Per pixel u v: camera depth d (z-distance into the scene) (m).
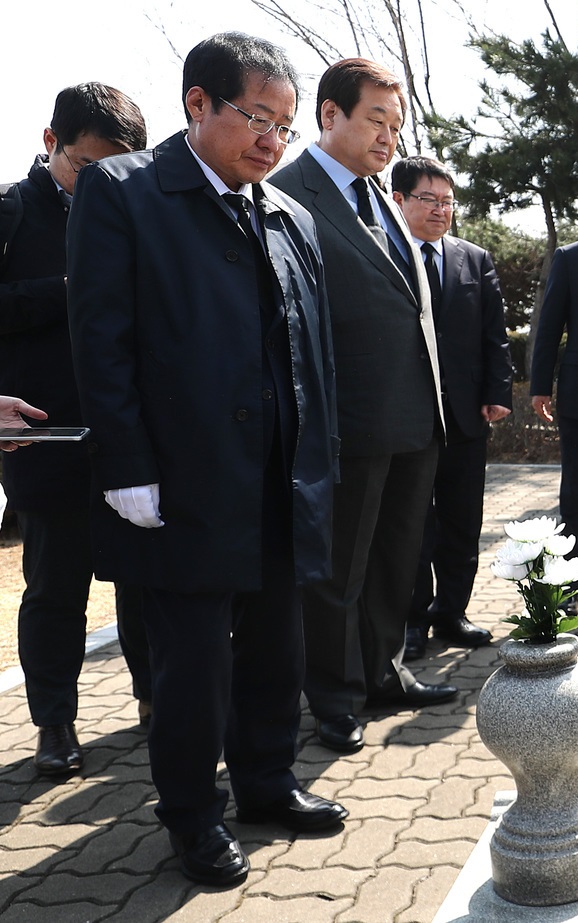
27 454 3.46
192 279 2.69
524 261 16.61
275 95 2.69
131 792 3.42
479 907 2.26
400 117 3.63
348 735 3.62
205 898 2.72
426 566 4.71
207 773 2.82
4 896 2.81
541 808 2.26
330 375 3.14
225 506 2.69
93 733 3.97
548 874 2.21
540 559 2.31
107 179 2.72
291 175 3.64
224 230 2.77
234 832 3.08
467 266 4.73
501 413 4.70
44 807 3.34
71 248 2.73
